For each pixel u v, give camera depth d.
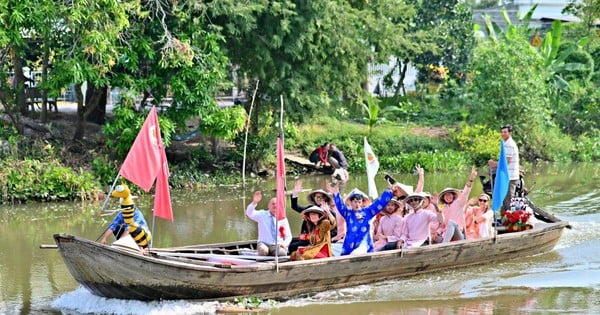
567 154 47.38
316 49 37.84
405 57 54.06
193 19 34.31
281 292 18.42
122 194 18.00
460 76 60.28
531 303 18.11
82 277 17.31
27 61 37.97
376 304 18.09
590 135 51.28
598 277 20.28
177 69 34.16
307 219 19.16
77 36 31.77
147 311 17.22
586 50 59.88
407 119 53.03
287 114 39.38
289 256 19.44
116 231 18.92
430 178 39.59
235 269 17.55
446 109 55.12
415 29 59.56
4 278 20.58
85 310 17.61
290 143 41.50
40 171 32.25
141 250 17.75
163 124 33.28
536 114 46.75
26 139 34.16
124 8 31.94
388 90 63.94
